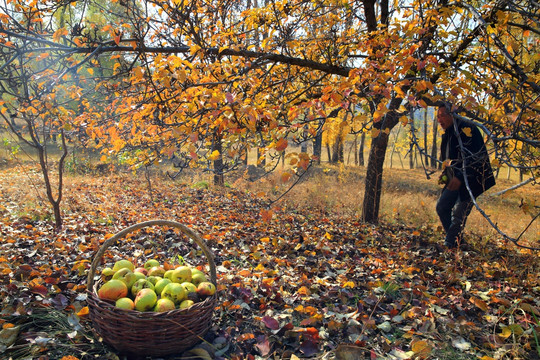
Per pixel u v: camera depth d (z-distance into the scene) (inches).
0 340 80.2
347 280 135.6
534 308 111.0
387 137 243.4
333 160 919.7
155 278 95.3
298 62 148.5
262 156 93.8
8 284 105.3
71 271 123.4
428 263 162.1
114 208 244.8
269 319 96.7
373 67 95.6
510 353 92.7
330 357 86.5
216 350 87.7
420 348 88.3
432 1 131.9
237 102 76.5
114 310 79.7
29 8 105.9
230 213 265.7
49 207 229.9
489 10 120.8
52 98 107.0
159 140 106.7
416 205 329.1
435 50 130.9
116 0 103.3
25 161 552.4
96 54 104.1
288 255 167.9
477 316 113.7
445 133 166.7
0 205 232.1
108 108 127.0
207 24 141.7
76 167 480.7
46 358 77.6
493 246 201.5
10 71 97.5
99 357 81.8
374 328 100.9
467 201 169.5
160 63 92.8
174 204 296.2
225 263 143.2
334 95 83.4
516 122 86.6
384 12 217.9
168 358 82.9
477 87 109.3
